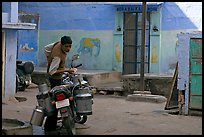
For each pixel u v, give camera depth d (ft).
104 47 58.59
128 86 47.93
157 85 47.44
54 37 60.75
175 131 27.02
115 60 58.03
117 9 57.57
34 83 53.93
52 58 25.12
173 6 55.47
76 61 59.77
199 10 54.54
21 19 57.16
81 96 25.16
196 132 26.81
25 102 40.09
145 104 40.24
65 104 23.82
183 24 55.21
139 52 57.26
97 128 27.45
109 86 49.80
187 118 32.07
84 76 50.90
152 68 56.65
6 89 39.73
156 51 56.29
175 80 35.63
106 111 35.37
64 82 25.58
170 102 36.09
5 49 39.34
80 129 26.84
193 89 33.09
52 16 60.75
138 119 31.50
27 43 59.82
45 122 25.93
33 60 60.64
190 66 32.94
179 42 33.06
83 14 59.41
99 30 58.75
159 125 29.12
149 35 56.54
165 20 55.88
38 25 60.90
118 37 57.77
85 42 59.47
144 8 43.27
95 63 59.06
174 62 55.67
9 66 39.91
